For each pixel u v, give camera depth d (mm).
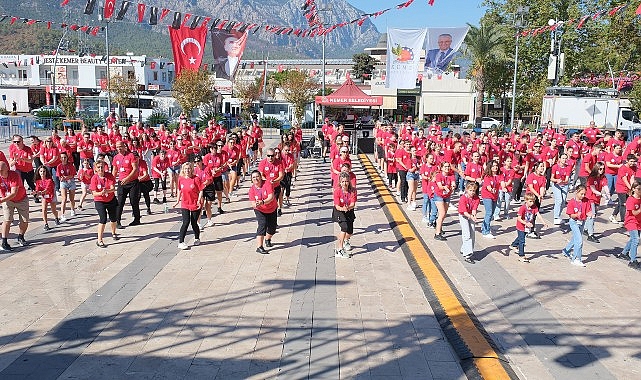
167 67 67625
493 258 10539
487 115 57781
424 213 13422
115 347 6625
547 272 9727
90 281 8898
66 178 13117
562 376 6113
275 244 11242
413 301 8172
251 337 6930
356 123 32812
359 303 8070
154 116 44125
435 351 6594
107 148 19297
